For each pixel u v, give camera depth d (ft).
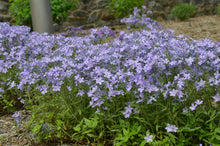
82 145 8.43
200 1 34.42
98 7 27.27
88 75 8.75
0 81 10.92
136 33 11.11
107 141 8.27
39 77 9.48
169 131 7.03
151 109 8.12
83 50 10.32
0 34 12.35
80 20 26.63
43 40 12.37
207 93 7.78
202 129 7.32
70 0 22.62
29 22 20.99
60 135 8.49
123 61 9.32
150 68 7.87
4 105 11.06
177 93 7.08
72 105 8.92
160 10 31.60
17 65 11.13
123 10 25.49
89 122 7.80
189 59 8.05
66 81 8.84
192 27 24.58
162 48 9.60
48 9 17.10
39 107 8.56
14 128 9.64
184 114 7.48
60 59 9.59
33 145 8.64
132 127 7.77
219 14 34.91
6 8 23.62
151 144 7.38
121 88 8.32
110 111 8.40
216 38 19.74
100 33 12.07
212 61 8.04
